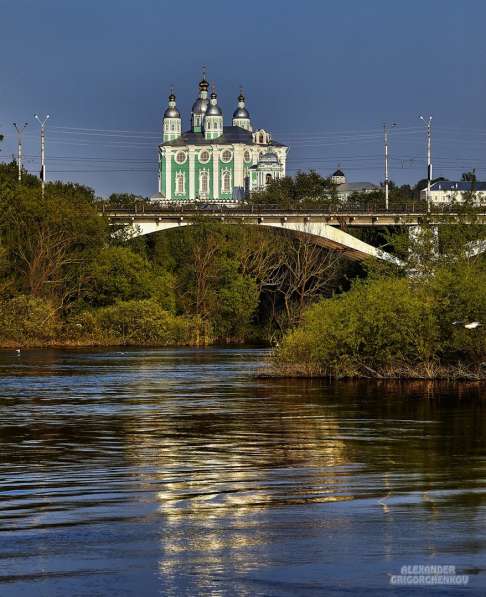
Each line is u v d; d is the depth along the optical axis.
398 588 32.50
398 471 52.41
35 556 35.97
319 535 38.53
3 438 65.62
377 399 89.94
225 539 38.06
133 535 38.72
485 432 68.06
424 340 110.38
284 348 118.50
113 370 128.50
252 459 56.56
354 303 112.31
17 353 166.62
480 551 36.28
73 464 54.91
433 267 131.00
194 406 84.88
